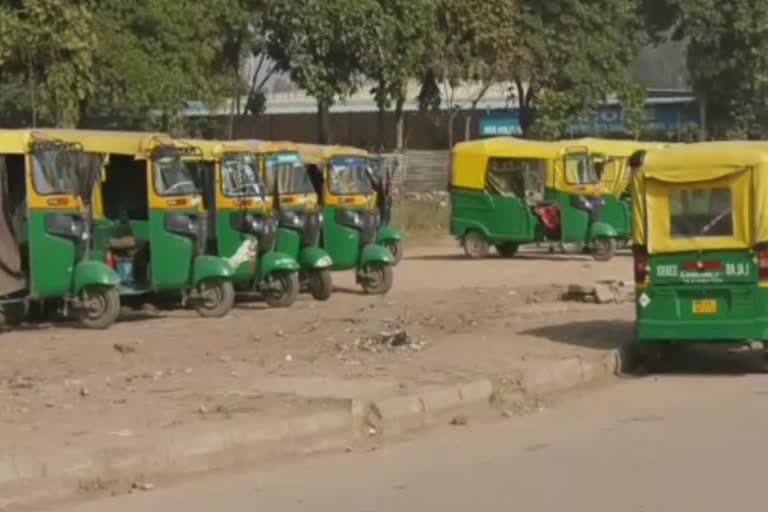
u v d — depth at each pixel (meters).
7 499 11.88
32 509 11.85
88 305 22.78
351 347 20.17
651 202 19.56
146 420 14.36
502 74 66.06
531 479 12.55
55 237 22.33
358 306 26.28
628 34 73.94
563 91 68.06
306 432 14.44
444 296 27.97
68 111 39.56
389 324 22.91
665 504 11.35
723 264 19.16
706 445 14.05
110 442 13.17
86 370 18.17
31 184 22.09
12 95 44.19
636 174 19.64
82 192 22.75
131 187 25.11
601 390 18.50
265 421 14.30
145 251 24.34
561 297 27.22
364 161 29.38
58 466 12.35
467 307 25.58
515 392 17.53
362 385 16.62
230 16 52.62
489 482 12.45
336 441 14.70
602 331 22.11
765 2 77.38
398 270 36.38
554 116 66.81
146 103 44.44
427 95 64.38
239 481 12.87
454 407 16.38
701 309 19.34
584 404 17.31
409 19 57.25
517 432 15.33
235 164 25.81
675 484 12.14
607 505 11.36
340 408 15.05
